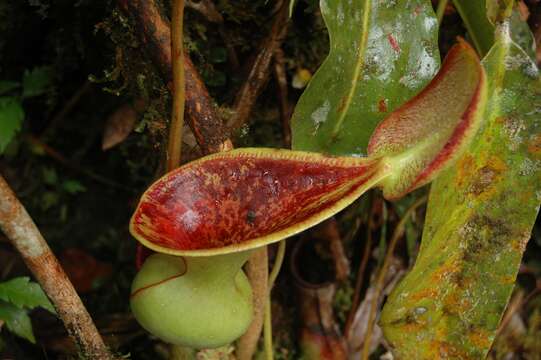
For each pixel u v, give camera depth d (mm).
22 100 1039
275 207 771
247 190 775
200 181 776
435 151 729
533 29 958
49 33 996
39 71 1021
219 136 826
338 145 831
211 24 937
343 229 1027
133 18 821
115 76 913
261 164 772
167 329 786
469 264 835
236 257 776
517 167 829
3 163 1089
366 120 830
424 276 832
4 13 979
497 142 830
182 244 765
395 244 1021
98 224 1125
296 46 955
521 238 830
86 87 1055
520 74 829
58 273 797
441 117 733
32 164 1099
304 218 747
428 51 829
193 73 823
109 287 1093
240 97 926
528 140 828
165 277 785
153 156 1000
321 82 825
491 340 833
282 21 923
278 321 1031
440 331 837
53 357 1000
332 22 817
